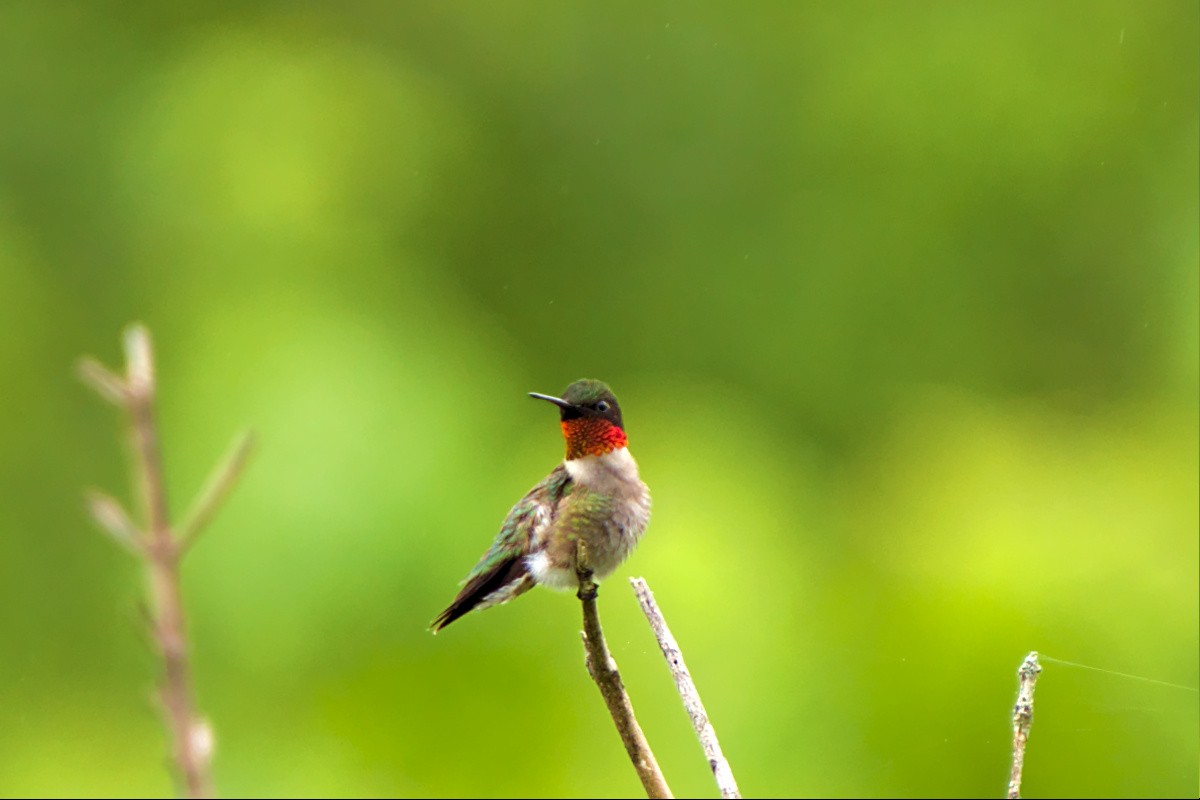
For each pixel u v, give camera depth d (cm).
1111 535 1092
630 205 1606
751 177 1625
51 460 1209
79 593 1163
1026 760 1005
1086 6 1631
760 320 1583
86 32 1423
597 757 998
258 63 1352
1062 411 1473
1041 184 1603
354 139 1349
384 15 1520
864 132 1634
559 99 1616
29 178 1354
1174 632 1035
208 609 1009
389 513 1044
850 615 1093
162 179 1285
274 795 978
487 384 1221
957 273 1591
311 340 1141
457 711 1009
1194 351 1388
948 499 1200
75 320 1280
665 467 1154
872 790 1007
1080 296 1570
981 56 1630
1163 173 1580
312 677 1009
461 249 1504
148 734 1100
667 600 1041
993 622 1044
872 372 1557
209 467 1075
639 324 1566
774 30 1680
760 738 1007
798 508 1205
